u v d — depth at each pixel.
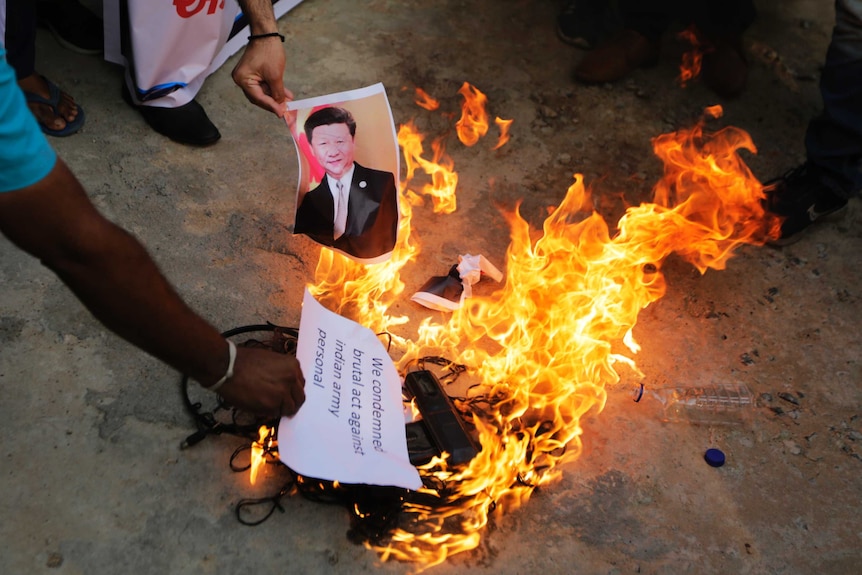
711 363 2.26
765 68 3.48
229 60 2.96
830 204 2.64
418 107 2.98
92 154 2.50
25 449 1.78
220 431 1.84
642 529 1.85
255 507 1.75
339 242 2.13
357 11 3.36
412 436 1.82
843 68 2.38
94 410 1.87
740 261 2.59
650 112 3.17
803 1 3.94
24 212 1.06
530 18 3.52
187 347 1.34
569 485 1.90
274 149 2.67
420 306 2.25
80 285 1.17
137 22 2.38
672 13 3.23
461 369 2.09
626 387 2.14
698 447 2.04
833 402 2.22
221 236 2.35
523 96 3.13
